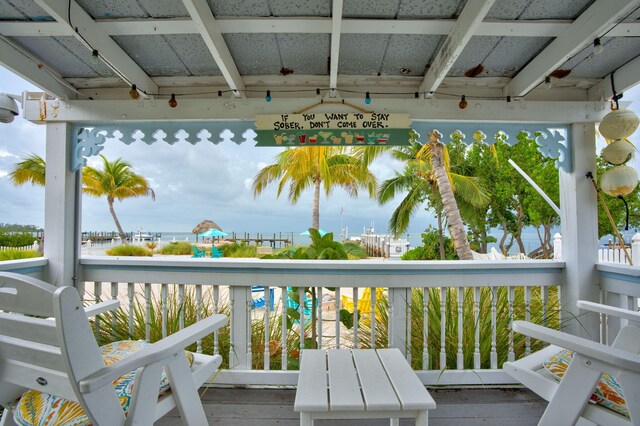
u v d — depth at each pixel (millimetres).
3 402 1271
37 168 14891
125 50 2166
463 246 7445
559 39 1953
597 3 1702
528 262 2352
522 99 2404
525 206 12922
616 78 2285
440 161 7723
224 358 2443
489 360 2422
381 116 2402
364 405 1161
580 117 2400
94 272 2426
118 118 2418
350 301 4539
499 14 1828
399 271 2270
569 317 2395
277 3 1760
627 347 1495
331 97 2412
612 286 2262
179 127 2512
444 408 2053
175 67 2354
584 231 2377
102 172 18250
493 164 12625
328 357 1560
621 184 2209
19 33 1900
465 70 2359
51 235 2395
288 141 2406
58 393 1077
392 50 2150
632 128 2154
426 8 1795
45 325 1004
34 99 2453
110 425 1041
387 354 1590
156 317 2582
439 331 2471
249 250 16109
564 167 2438
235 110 2424
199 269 2309
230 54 2164
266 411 2023
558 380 1396
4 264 2066
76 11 1756
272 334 2875
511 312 2354
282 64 2297
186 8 1686
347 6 1781
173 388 1268
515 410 2031
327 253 2771
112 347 1551
